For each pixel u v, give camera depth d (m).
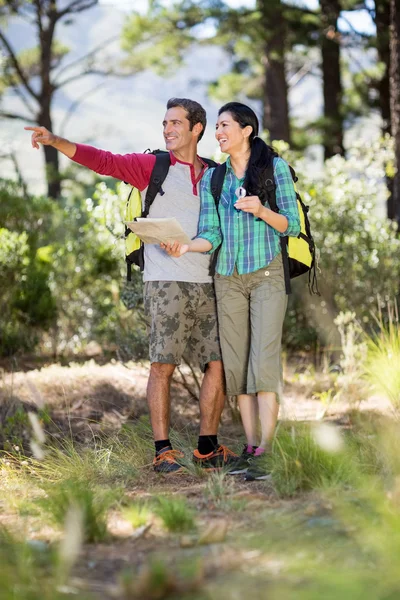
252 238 5.03
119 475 4.95
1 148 14.27
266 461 4.69
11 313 9.91
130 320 8.79
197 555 3.30
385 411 6.71
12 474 5.00
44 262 10.66
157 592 2.91
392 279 10.27
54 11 23.64
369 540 3.20
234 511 3.96
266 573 3.04
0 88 24.05
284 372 9.05
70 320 10.72
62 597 2.90
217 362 5.27
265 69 18.78
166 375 5.21
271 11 17.91
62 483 4.42
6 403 6.86
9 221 11.12
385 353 7.79
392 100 10.75
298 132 21.47
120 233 8.21
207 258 5.18
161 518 3.77
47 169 21.80
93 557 3.36
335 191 10.53
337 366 8.77
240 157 5.14
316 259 5.43
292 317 10.59
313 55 23.17
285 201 5.01
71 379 7.65
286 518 3.70
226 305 5.11
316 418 6.64
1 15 23.06
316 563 3.08
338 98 20.58
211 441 5.25
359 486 4.03
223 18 18.52
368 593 2.76
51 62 24.25
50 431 6.47
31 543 3.42
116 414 6.99
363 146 11.27
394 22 10.59
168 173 5.16
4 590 2.90
